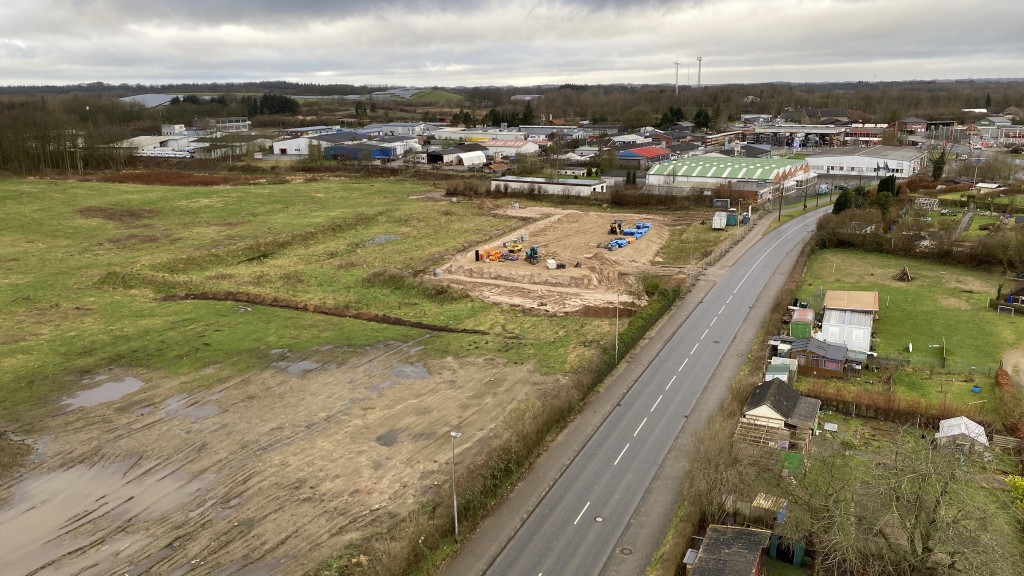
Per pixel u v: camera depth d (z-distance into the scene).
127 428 44.53
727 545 31.61
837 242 89.12
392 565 30.55
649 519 36.09
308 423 45.03
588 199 121.31
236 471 39.69
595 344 57.53
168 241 92.12
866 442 42.50
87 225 99.75
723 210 111.81
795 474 35.59
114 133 183.38
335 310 66.38
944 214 103.75
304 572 31.55
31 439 43.28
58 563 32.44
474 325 62.78
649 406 47.94
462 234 97.38
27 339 58.94
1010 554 30.17
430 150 176.00
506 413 46.00
